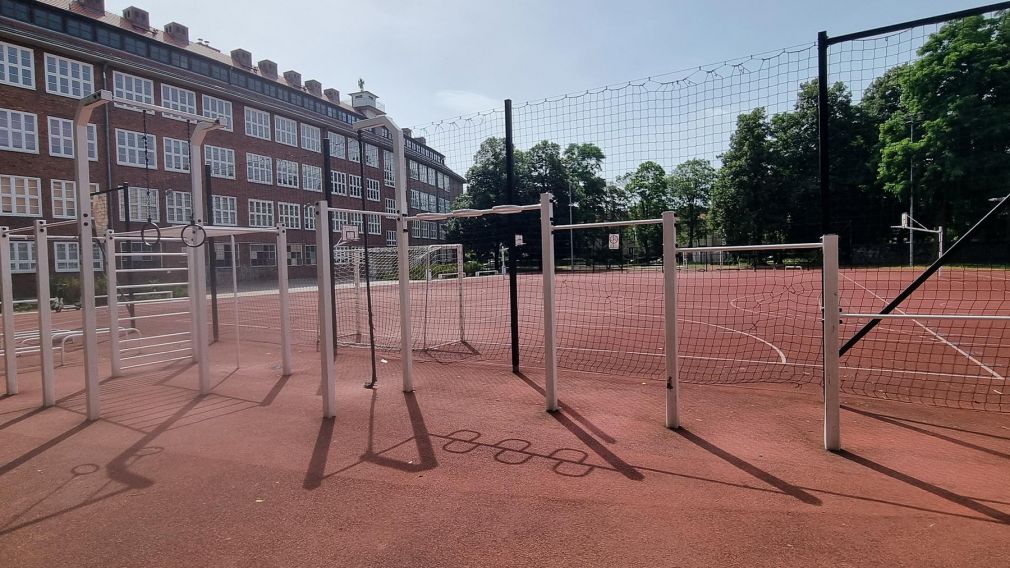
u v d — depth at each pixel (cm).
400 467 425
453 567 283
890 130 3509
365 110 5881
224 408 616
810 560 281
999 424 506
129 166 3272
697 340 1086
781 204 3397
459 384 705
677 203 4125
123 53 3334
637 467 414
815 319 1397
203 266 693
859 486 372
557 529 321
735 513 336
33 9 3009
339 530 328
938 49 3259
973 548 289
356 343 1100
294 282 3156
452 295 2081
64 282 2386
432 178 5428
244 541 319
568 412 566
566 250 2775
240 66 4497
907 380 702
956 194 3294
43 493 394
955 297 1844
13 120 2833
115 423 566
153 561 301
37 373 867
